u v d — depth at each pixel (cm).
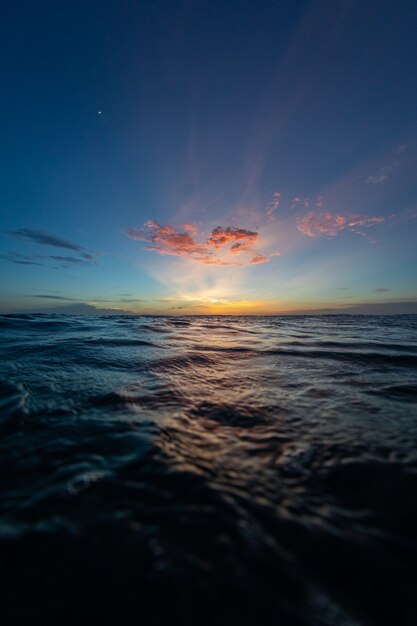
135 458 158
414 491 136
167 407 246
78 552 96
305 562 96
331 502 128
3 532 104
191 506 121
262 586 88
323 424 215
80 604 81
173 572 90
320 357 490
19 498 124
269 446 179
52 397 260
